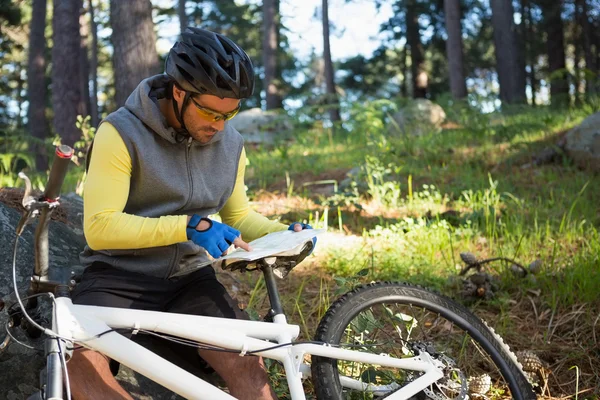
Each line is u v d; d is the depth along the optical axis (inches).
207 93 84.7
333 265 169.5
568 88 660.1
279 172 312.5
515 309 149.9
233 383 89.6
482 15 1160.8
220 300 95.4
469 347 128.3
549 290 154.9
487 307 151.2
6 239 118.7
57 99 538.6
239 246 85.8
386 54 1203.2
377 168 252.7
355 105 445.1
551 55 896.9
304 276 166.2
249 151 399.5
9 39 855.1
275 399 88.7
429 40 1128.8
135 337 97.0
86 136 246.2
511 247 184.2
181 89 86.8
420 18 1104.8
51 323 89.7
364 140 378.6
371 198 250.4
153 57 335.0
